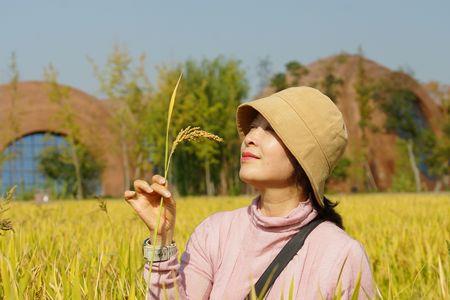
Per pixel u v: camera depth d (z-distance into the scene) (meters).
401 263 6.58
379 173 87.44
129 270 4.22
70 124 63.78
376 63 92.50
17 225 7.52
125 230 7.37
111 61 57.44
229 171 68.50
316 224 3.14
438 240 7.36
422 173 89.69
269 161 3.15
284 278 3.02
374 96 78.88
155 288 3.02
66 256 4.98
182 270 3.37
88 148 71.75
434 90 87.25
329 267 2.99
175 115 57.97
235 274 3.18
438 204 19.88
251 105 3.22
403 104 77.81
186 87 61.47
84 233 8.22
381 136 88.44
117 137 64.94
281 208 3.24
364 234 8.59
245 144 3.26
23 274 3.85
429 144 77.62
